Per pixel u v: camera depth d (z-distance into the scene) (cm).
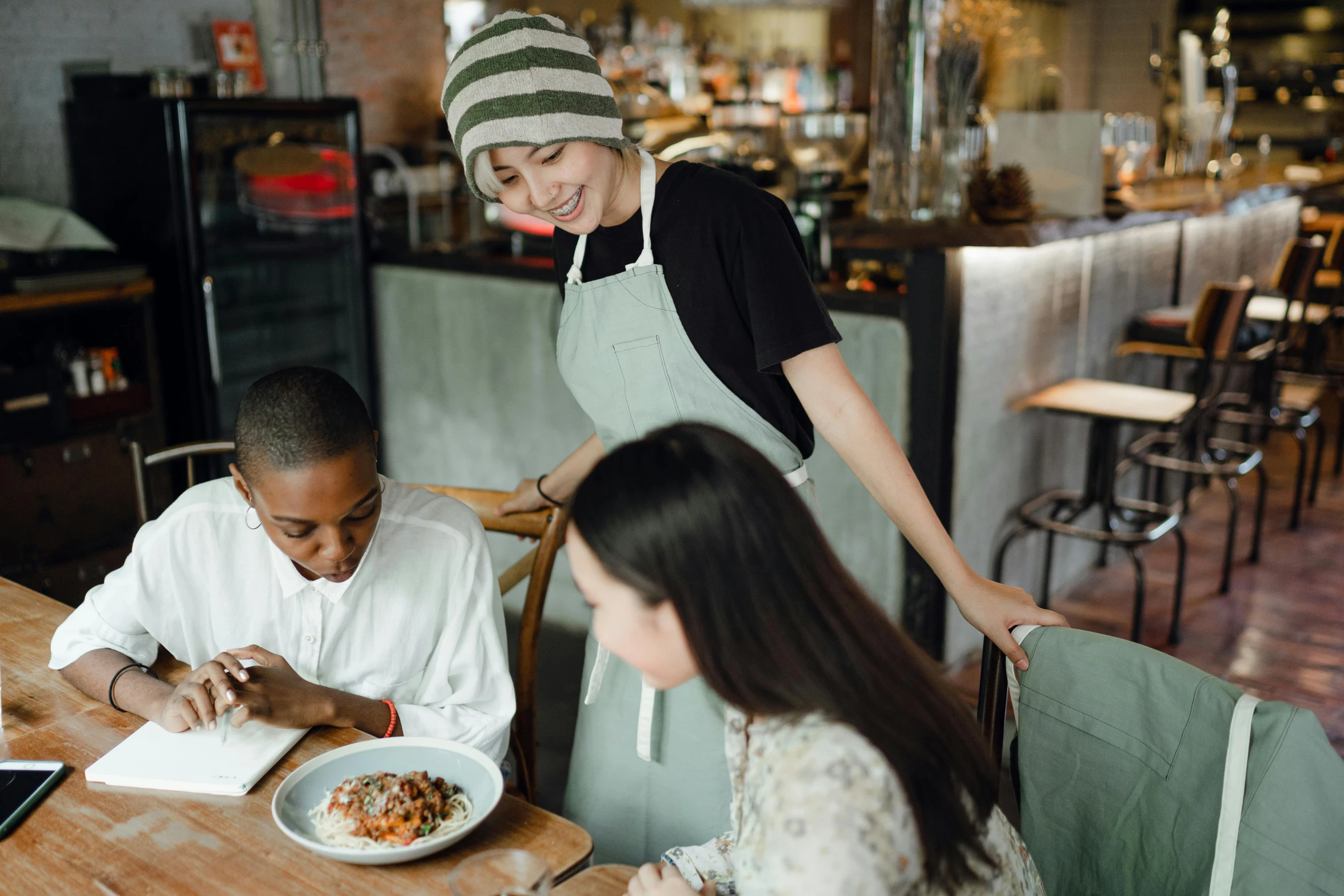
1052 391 318
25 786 113
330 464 116
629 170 135
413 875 100
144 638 141
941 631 283
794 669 81
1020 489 321
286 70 370
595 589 85
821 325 130
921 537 127
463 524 143
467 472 375
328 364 379
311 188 357
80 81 341
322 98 355
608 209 136
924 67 277
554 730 271
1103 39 853
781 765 84
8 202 315
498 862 91
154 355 328
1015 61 572
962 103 278
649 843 153
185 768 116
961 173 281
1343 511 432
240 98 330
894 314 264
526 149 123
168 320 336
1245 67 811
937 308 257
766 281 129
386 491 143
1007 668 118
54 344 320
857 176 400
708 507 80
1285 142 799
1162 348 359
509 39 121
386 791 108
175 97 321
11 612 161
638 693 148
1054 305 320
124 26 369
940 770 83
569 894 104
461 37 496
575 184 126
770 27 648
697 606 81
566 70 122
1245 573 369
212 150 329
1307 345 482
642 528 81
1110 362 373
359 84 453
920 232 253
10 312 290
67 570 314
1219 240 472
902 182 285
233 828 107
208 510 137
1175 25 823
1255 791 94
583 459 168
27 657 146
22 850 104
